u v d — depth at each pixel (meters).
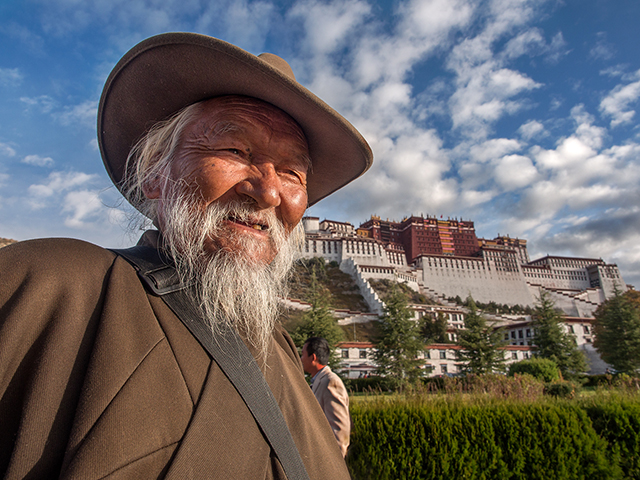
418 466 4.91
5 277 0.51
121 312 0.57
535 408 5.61
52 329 0.50
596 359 52.16
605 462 5.22
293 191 0.91
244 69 0.80
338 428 3.22
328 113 0.92
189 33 0.76
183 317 0.65
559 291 99.88
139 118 0.95
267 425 0.65
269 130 0.87
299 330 31.88
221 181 0.77
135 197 0.98
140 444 0.48
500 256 102.88
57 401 0.47
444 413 5.38
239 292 0.79
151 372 0.54
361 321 65.50
